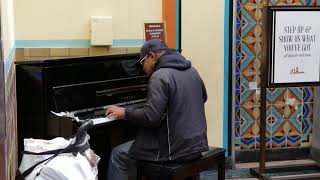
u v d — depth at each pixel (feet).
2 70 6.40
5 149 6.43
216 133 14.17
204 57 13.74
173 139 9.92
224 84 14.02
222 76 13.96
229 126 14.28
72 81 11.05
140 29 13.56
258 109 15.06
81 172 7.06
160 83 9.75
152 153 10.04
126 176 10.64
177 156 9.93
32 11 12.38
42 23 12.51
